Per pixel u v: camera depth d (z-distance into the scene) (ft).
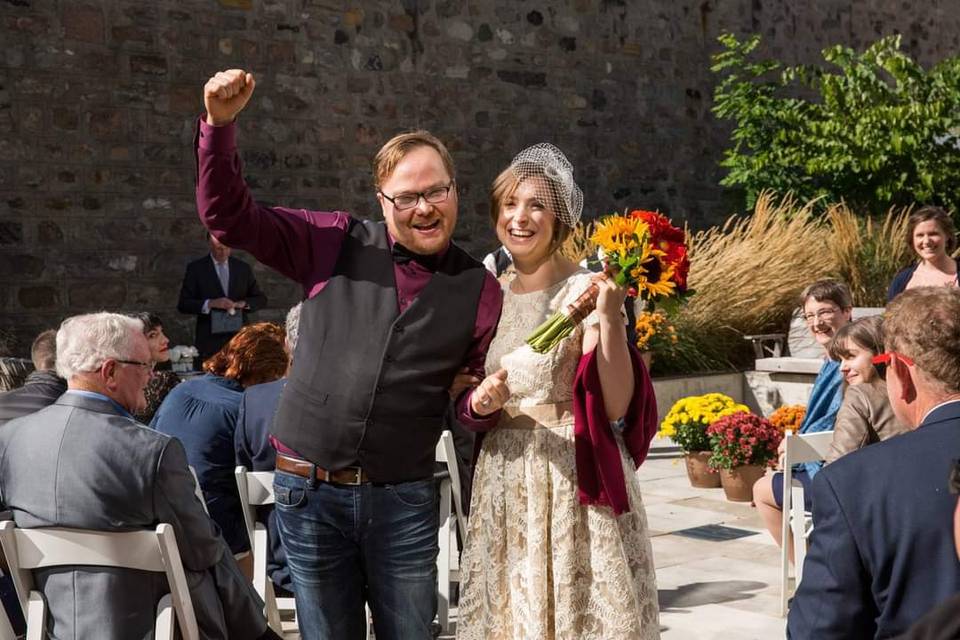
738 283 32.73
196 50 32.60
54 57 30.42
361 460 8.59
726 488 21.74
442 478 12.48
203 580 9.48
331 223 9.01
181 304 27.91
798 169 41.91
